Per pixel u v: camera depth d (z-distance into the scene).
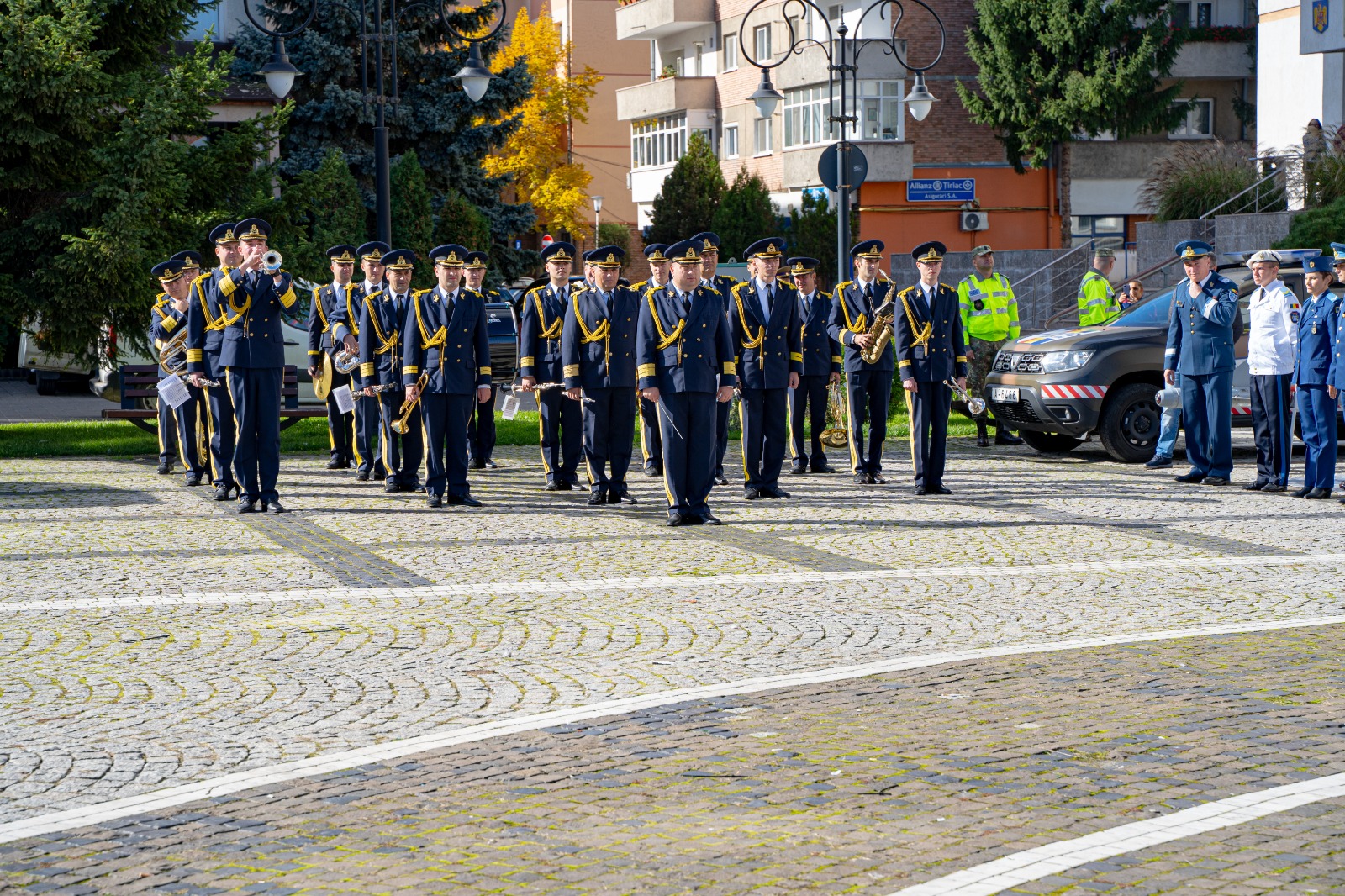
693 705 7.01
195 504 14.30
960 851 4.97
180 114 21.23
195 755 6.43
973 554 11.34
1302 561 10.89
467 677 7.72
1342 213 27.88
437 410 14.08
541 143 56.00
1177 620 8.93
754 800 5.57
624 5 60.28
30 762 6.34
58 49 19.81
